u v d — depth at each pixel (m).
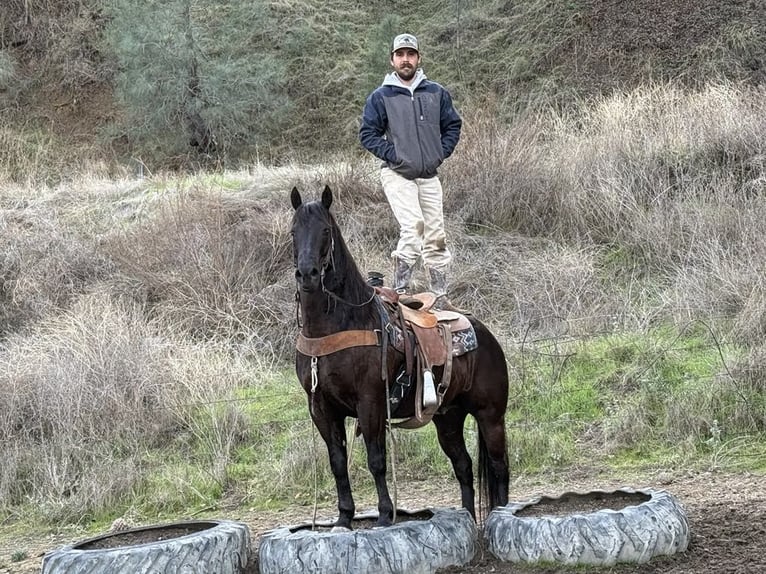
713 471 7.50
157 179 15.96
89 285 12.39
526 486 7.68
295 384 9.87
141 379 9.28
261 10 24.00
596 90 19.98
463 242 12.41
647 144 13.35
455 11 24.34
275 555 4.83
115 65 24.23
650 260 11.49
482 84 22.03
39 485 8.25
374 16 25.88
